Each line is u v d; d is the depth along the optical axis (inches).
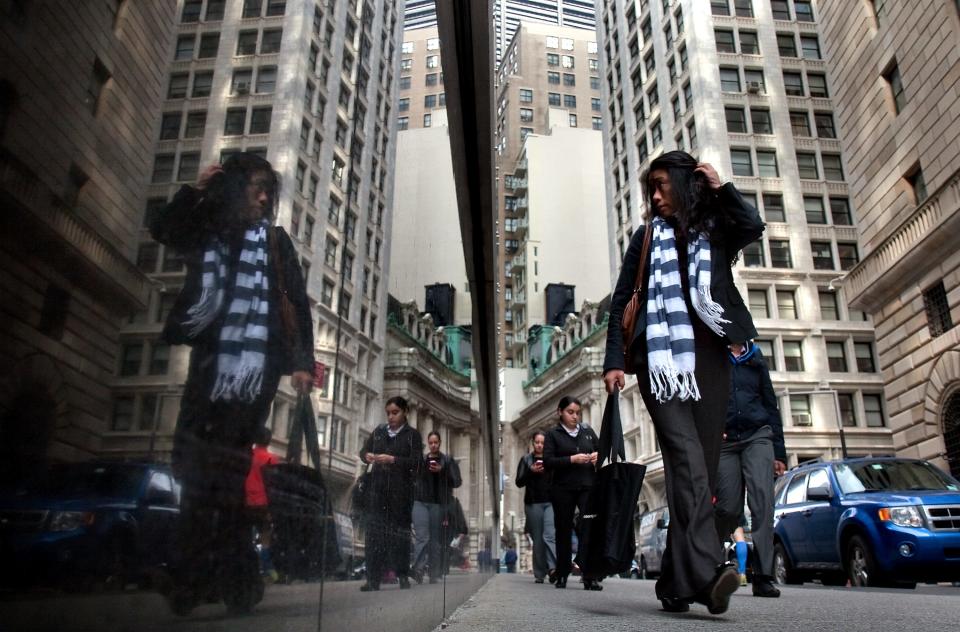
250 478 37.9
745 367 236.2
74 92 24.3
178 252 31.1
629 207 2012.8
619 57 2144.4
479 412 312.3
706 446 147.5
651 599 237.1
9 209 20.6
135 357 27.2
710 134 1622.8
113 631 25.1
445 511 150.6
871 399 1496.1
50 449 22.0
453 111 193.5
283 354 44.1
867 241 914.7
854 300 923.4
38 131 22.1
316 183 53.5
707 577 137.1
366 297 76.0
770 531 235.3
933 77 760.3
